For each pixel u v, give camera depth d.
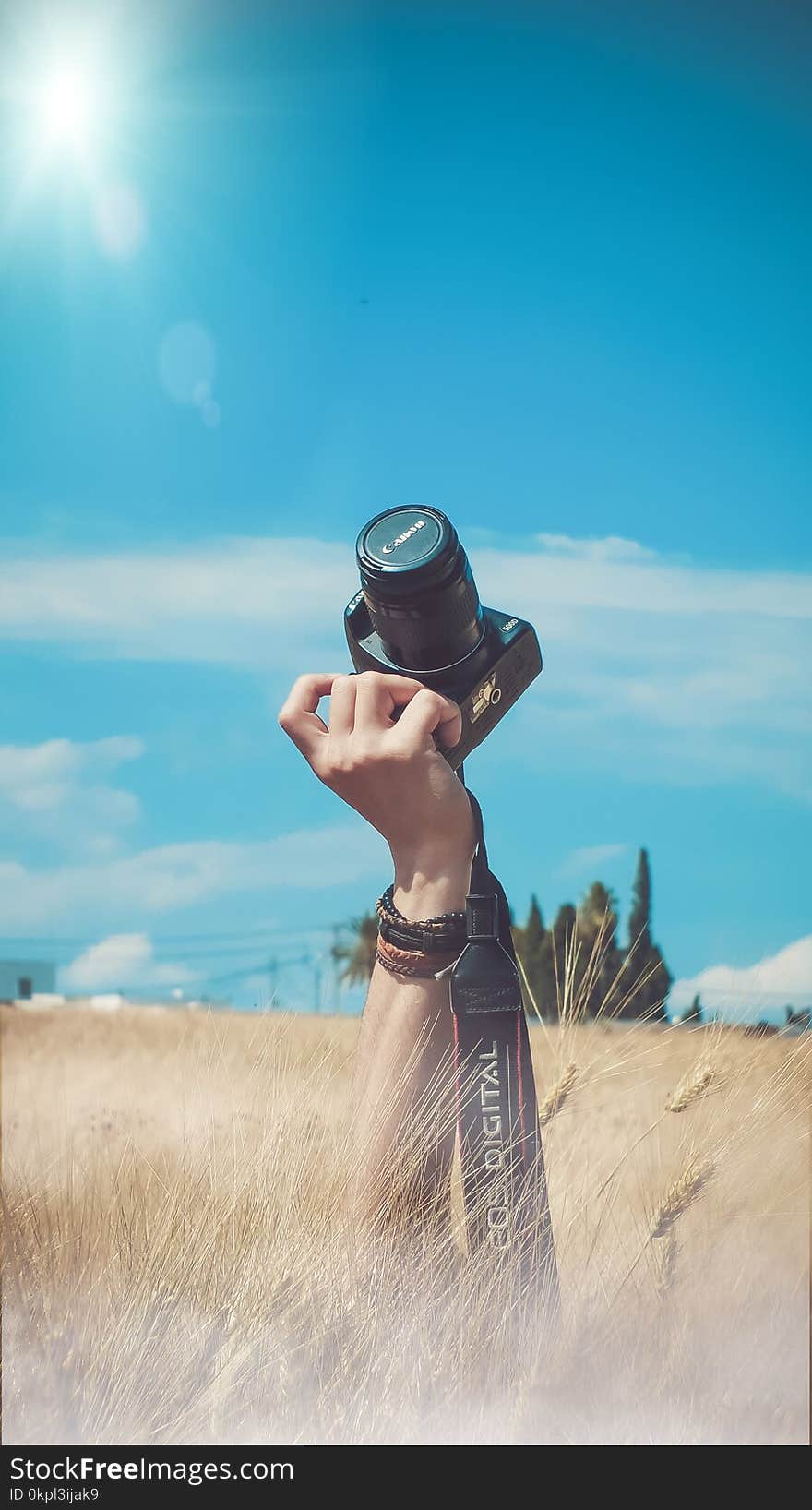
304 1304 1.33
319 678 1.33
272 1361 1.26
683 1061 1.58
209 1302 1.40
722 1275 1.45
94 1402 1.24
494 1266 1.25
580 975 1.64
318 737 1.28
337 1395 1.21
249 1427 1.19
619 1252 1.54
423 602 1.30
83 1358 1.29
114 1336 1.33
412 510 1.39
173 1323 1.37
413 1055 1.27
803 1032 1.53
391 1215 1.30
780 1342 1.30
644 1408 1.17
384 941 1.29
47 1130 2.39
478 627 1.41
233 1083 1.65
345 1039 1.64
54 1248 1.62
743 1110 1.53
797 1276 1.44
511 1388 1.18
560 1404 1.16
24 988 71.94
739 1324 1.34
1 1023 9.26
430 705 1.25
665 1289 1.40
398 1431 1.15
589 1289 1.42
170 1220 1.57
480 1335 1.23
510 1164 1.24
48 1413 1.21
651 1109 1.57
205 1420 1.21
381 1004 1.30
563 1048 1.63
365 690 1.27
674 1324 1.34
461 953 1.25
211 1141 1.63
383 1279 1.29
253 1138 1.61
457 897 1.26
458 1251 1.34
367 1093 1.30
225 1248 1.50
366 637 1.45
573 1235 1.60
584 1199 1.63
